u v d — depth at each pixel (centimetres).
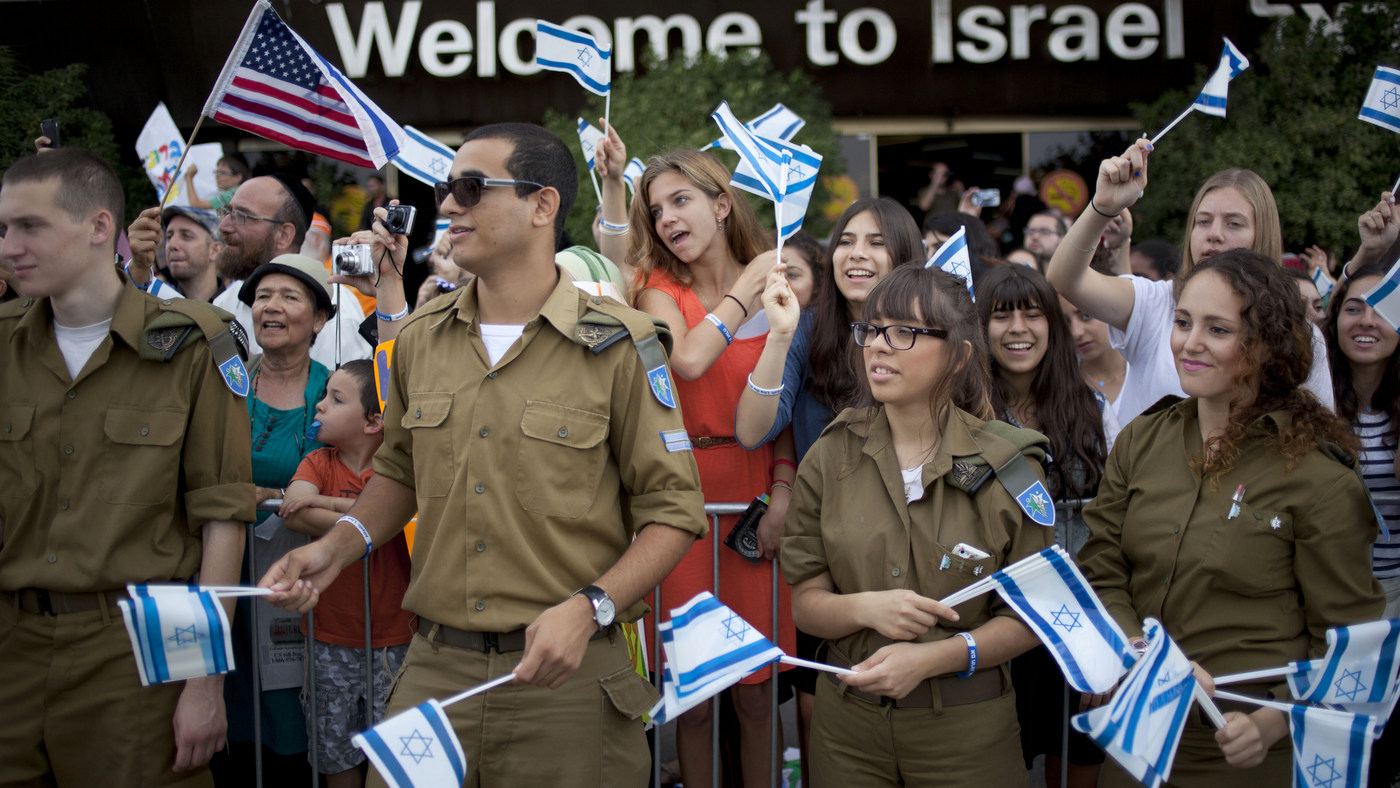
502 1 944
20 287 238
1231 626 233
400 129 282
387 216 338
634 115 780
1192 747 238
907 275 245
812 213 820
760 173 304
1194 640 237
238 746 323
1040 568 224
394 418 237
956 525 237
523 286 223
